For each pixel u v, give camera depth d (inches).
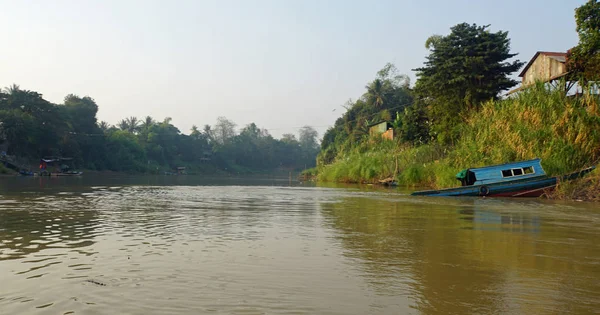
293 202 748.6
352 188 1321.4
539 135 972.6
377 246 332.8
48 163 2901.1
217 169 5088.6
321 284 227.1
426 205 698.8
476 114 1214.9
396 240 360.2
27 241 342.3
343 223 465.7
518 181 897.5
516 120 1029.8
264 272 250.5
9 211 548.7
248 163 5689.0
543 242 355.6
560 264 276.7
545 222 486.0
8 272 246.2
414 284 229.0
